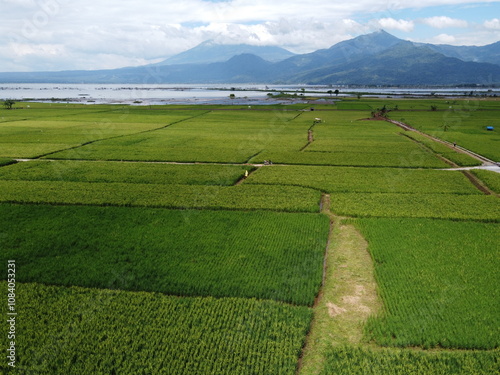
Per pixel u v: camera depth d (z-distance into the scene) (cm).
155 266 2483
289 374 1605
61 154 5978
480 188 4419
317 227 3144
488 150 6338
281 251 2698
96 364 1659
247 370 1628
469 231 3077
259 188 4288
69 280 2308
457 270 2445
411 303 2091
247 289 2206
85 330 1878
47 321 1956
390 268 2467
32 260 2558
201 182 4550
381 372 1633
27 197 3800
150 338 1816
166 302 2089
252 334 1838
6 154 5888
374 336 1839
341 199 3903
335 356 1728
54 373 1636
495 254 2673
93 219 3297
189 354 1720
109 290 2205
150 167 5231
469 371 1641
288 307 2041
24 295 2153
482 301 2102
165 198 3866
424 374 1622
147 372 1623
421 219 3331
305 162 5644
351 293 2217
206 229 3088
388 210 3553
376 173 4997
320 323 1953
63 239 2873
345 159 5834
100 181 4566
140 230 3070
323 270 2503
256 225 3175
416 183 4503
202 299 2112
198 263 2523
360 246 2847
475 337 1827
